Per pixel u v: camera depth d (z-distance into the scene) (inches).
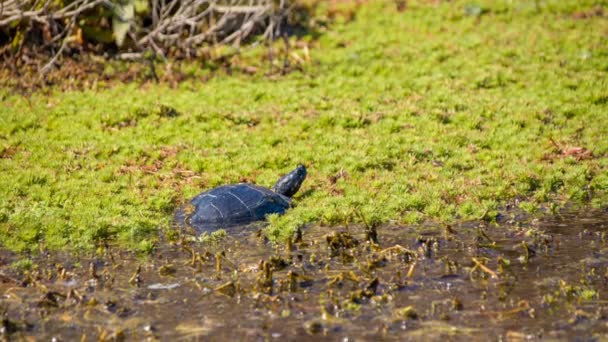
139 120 1704.0
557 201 1364.4
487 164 1497.3
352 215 1285.7
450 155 1541.6
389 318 952.3
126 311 985.5
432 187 1387.8
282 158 1505.9
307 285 1050.1
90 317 969.5
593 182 1418.6
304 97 1852.9
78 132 1632.6
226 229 1259.8
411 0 2613.2
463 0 2583.7
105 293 1035.9
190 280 1074.7
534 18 2432.3
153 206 1344.7
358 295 1005.2
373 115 1722.4
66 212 1286.9
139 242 1211.2
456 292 1021.2
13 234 1213.1
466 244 1184.2
